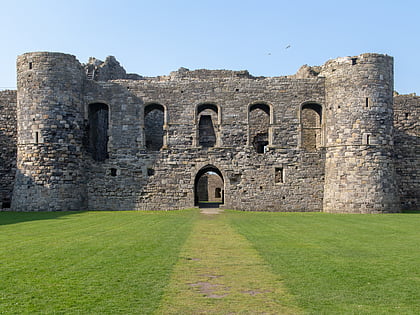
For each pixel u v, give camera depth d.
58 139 32.50
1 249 14.50
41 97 32.50
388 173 32.09
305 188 34.00
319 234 19.11
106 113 40.97
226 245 15.84
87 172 34.84
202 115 41.56
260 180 34.28
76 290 9.83
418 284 10.45
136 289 9.96
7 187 36.41
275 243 16.36
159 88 35.31
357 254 14.05
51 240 16.64
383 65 32.69
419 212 32.81
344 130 32.59
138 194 34.62
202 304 8.98
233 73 45.12
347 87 32.84
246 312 8.53
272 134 34.56
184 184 34.56
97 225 22.45
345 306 8.87
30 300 9.15
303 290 9.98
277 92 34.81
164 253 14.05
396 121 36.78
